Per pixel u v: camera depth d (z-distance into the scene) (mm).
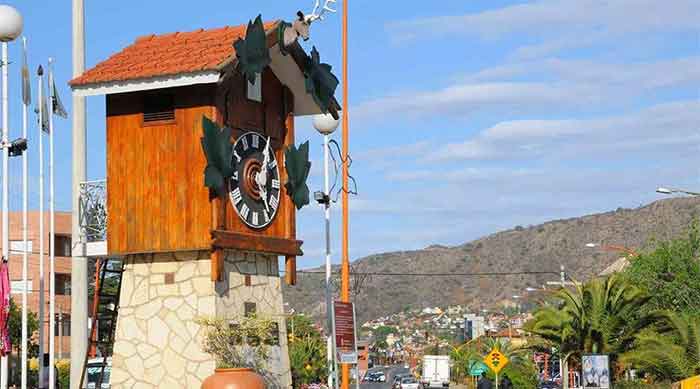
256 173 28781
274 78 29953
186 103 27578
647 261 66125
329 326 38250
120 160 28109
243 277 28469
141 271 28109
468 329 161500
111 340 30312
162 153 27703
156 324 27750
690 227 67875
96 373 35531
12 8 29016
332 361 37688
